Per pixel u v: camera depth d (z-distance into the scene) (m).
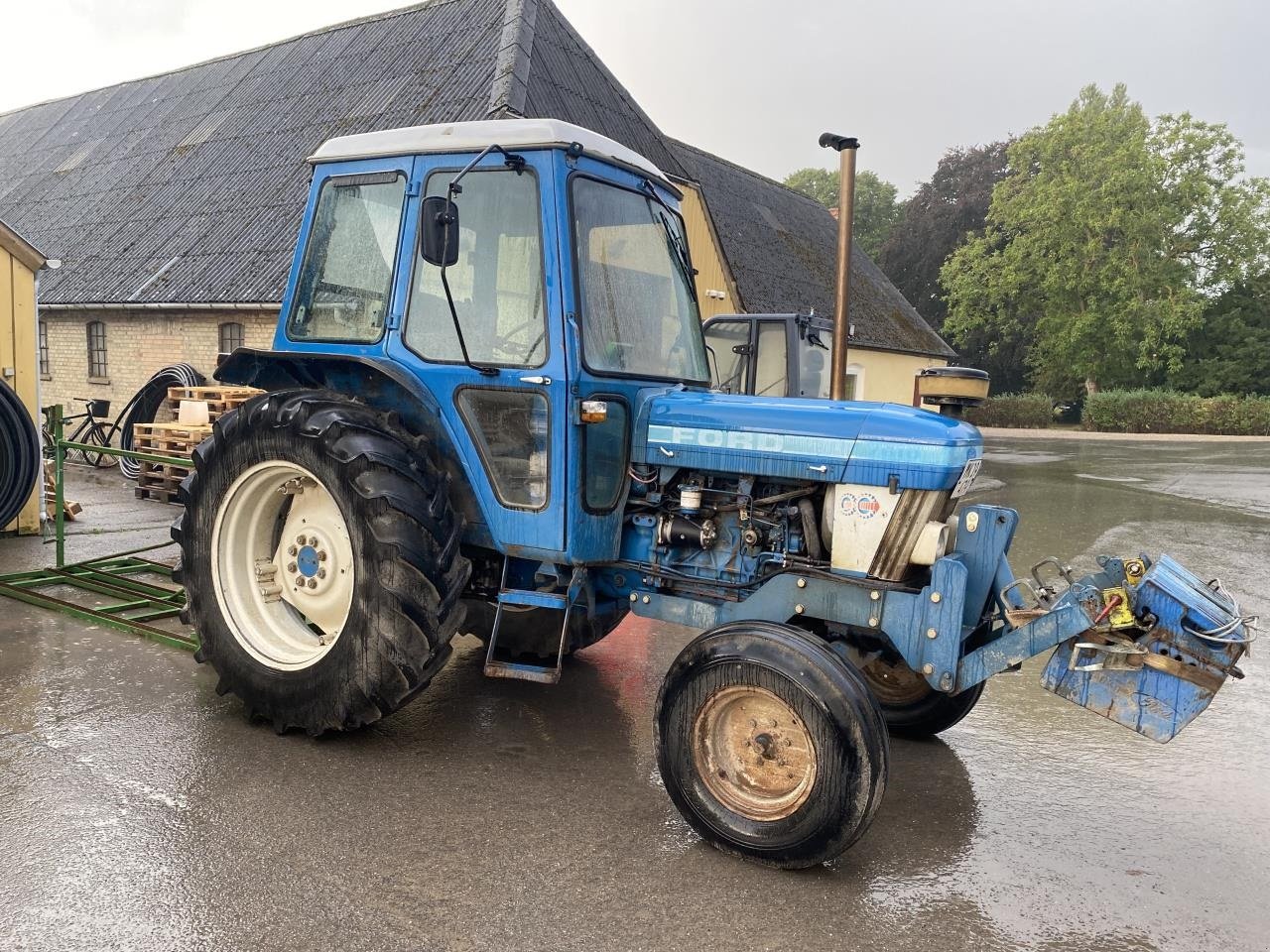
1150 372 37.19
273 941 2.46
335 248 4.00
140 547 7.31
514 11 14.16
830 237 25.03
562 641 3.49
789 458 3.35
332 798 3.30
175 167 16.95
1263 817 3.54
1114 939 2.67
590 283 3.50
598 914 2.67
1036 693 5.00
